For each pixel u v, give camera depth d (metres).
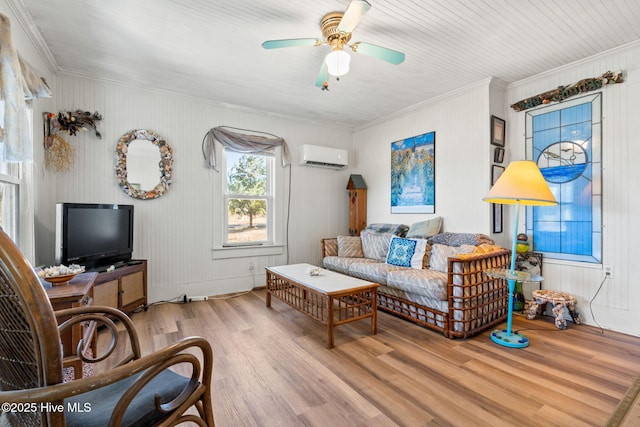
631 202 2.46
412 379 1.79
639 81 2.42
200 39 2.35
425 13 2.05
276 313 3.02
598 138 2.63
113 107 3.12
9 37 1.54
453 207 3.45
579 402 1.56
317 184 4.57
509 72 2.95
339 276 2.83
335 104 3.81
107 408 0.89
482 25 2.19
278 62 2.73
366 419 1.44
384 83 3.19
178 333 2.49
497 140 3.16
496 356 2.09
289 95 3.52
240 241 3.96
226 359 2.04
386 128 4.36
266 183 4.20
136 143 3.23
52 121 2.74
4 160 1.56
